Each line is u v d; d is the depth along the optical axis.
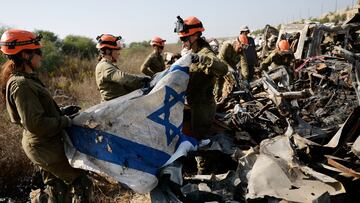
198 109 4.13
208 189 3.37
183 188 3.39
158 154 3.11
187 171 4.68
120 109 3.06
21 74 2.87
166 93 3.26
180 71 3.38
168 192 3.02
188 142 3.33
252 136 4.65
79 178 3.24
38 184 4.80
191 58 3.51
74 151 3.04
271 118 4.75
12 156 4.82
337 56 7.65
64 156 3.09
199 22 3.86
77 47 17.03
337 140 3.55
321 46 10.73
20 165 4.85
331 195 2.89
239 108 4.80
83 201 3.25
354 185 3.25
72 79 11.49
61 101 8.41
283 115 4.44
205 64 3.60
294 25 11.63
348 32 10.38
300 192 2.93
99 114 3.03
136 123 3.08
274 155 3.46
